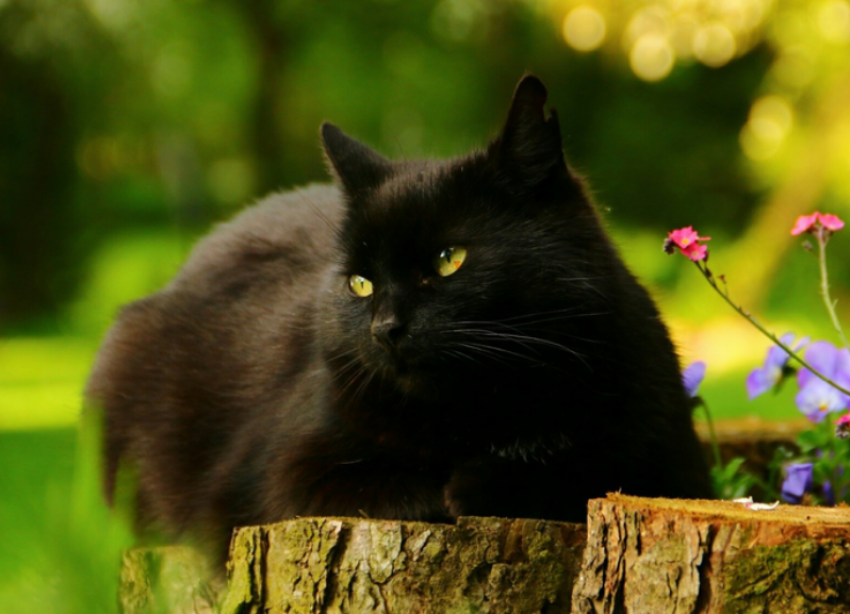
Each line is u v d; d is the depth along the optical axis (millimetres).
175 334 5254
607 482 3725
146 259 24938
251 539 3516
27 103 25109
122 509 4031
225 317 5160
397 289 3688
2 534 2871
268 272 5254
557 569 3285
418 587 3279
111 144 29016
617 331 3686
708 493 4062
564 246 3697
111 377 5340
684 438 3932
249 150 25688
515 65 26594
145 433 5059
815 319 18438
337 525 3357
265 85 25156
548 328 3594
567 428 3703
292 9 24734
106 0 25234
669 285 20203
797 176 20062
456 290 3623
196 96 26281
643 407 3717
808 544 2754
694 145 26359
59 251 26344
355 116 26281
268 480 4035
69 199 26609
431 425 3787
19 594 2943
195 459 4777
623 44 25625
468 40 26750
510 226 3717
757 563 2799
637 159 26719
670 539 2936
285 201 5848
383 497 3658
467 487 3682
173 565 4059
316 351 4211
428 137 27156
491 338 3580
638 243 21906
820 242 4297
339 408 3859
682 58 25875
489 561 3277
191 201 29688
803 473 4680
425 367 3619
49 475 3217
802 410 5105
